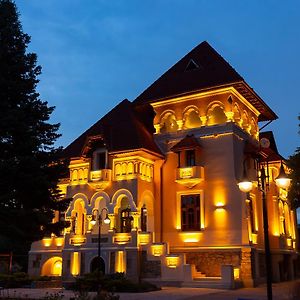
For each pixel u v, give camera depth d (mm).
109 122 35250
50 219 20281
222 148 31516
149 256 29594
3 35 20453
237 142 32031
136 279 29094
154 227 32812
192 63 36094
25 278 30812
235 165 30953
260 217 33969
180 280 28109
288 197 26484
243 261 29016
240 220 29734
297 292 24109
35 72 21125
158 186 33469
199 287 27312
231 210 30234
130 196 31359
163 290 25906
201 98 33125
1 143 19312
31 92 20812
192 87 33562
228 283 26547
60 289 27734
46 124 20672
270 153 36188
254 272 29469
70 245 32844
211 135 32125
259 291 25031
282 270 35062
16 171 18625
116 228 32125
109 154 32438
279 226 34969
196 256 30625
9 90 19922
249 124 35281
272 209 34906
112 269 30391
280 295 22422
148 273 29375
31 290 27156
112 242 30891
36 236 19766
